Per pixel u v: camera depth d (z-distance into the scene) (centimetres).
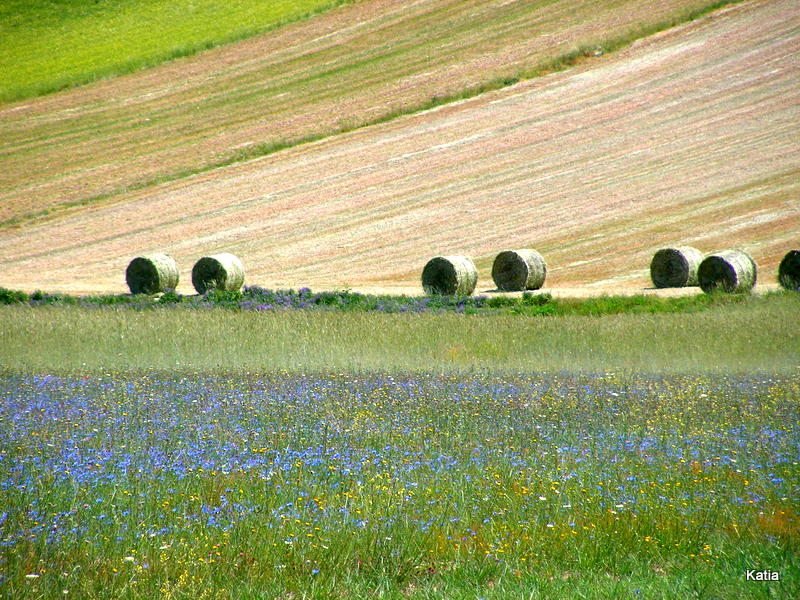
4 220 13000
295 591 1669
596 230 11044
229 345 4816
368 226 11975
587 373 4200
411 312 6369
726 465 2484
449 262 7781
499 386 3788
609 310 6519
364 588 1673
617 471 2420
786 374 4138
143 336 4988
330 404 3312
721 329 5141
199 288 8362
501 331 5197
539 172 13462
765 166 12444
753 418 3159
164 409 3206
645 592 1652
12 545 1788
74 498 2053
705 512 2091
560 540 1920
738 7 19400
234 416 3103
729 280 7562
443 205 12556
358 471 2377
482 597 1620
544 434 2877
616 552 1872
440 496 2184
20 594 1580
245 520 1972
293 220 12419
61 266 10881
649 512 2095
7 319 5569
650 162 13275
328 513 2044
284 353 4662
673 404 3397
